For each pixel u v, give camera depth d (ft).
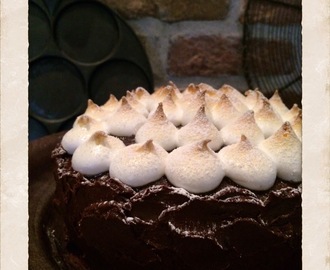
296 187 0.87
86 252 0.91
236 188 0.83
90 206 0.86
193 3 1.46
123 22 1.47
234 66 1.50
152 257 0.83
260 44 1.47
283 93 1.48
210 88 1.20
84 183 0.88
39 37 1.44
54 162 1.03
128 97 1.14
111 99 1.18
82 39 1.46
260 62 1.48
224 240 0.81
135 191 0.84
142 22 1.49
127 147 0.90
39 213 1.09
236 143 0.90
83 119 1.03
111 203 0.83
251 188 0.85
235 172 0.85
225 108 1.05
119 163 0.87
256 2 1.44
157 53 1.50
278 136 0.91
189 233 0.80
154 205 0.82
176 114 1.06
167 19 1.48
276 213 0.84
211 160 0.84
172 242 0.81
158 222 0.80
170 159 0.87
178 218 0.81
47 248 1.00
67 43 1.46
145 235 0.82
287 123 0.92
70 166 0.95
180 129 0.97
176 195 0.81
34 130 1.48
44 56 1.44
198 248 0.80
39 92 1.46
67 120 1.49
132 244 0.83
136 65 1.49
